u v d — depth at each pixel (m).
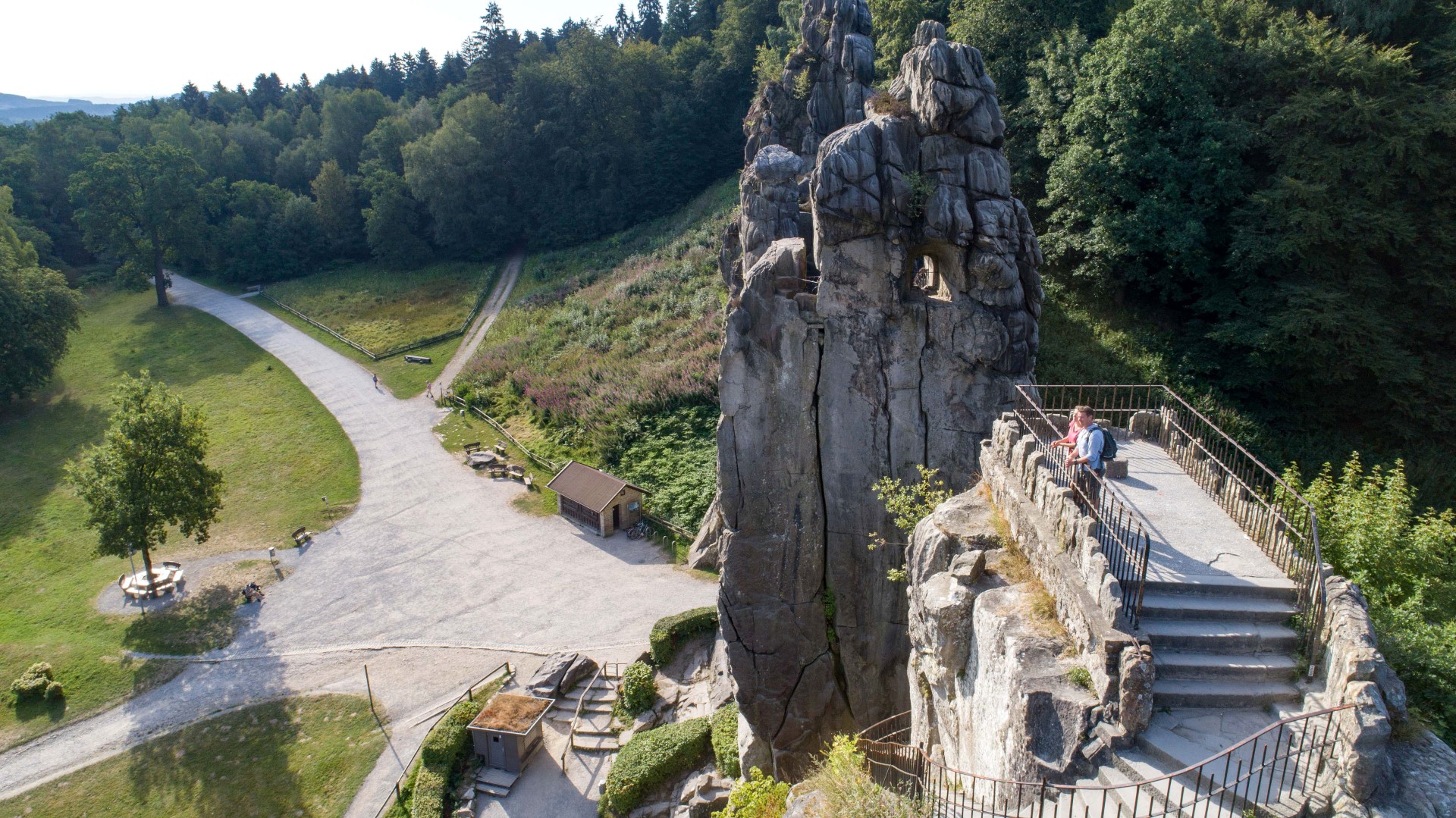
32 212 117.62
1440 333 32.03
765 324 24.11
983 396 23.48
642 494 48.16
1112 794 11.22
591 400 58.97
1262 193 32.12
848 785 13.30
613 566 43.81
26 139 133.38
